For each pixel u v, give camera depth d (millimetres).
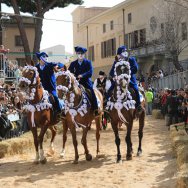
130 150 11016
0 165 10922
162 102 23891
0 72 22438
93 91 10922
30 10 32812
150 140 15141
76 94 10312
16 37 42781
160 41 35906
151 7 41719
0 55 22969
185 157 8992
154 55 40906
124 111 10367
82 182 8820
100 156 11539
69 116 10461
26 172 9953
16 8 29734
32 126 10719
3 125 12656
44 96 10711
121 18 51406
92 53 61500
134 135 16766
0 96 14766
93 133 17656
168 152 12148
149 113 29359
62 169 10148
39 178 9281
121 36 51781
